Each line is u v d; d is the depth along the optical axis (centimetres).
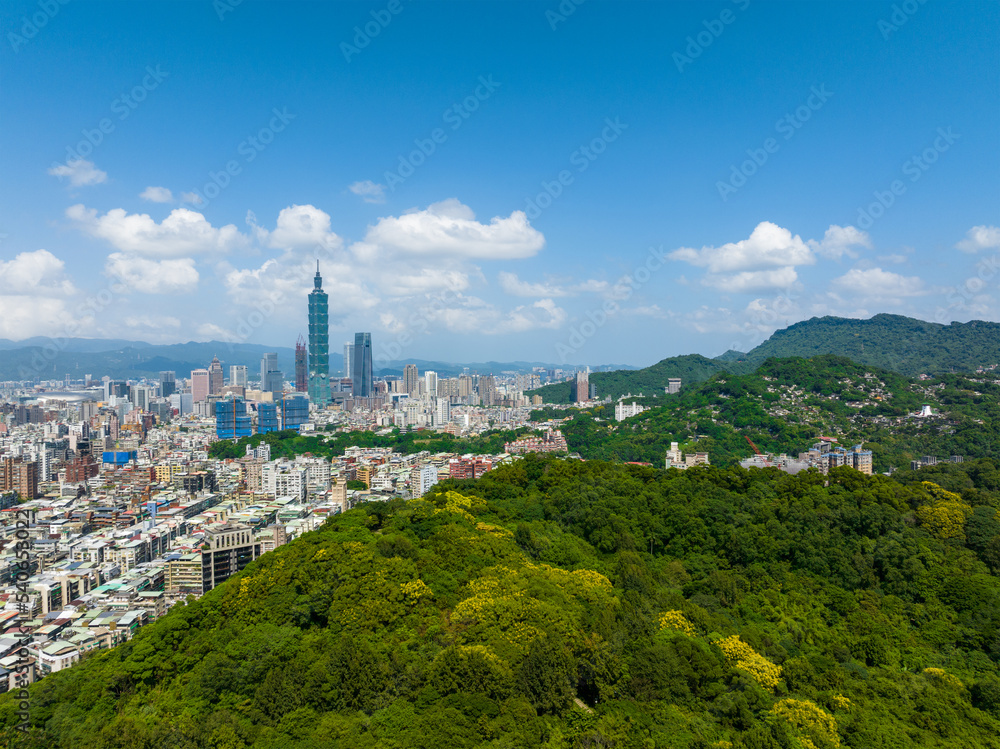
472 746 8069
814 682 10594
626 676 9788
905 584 13488
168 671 10725
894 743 9156
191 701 9819
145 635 11538
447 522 15250
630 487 17788
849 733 9406
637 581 12888
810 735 9094
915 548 14150
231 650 10506
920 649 11912
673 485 17600
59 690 10625
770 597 13162
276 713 9112
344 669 9400
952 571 13675
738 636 11338
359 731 8550
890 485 17175
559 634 10056
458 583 11975
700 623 11725
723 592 13150
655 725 8988
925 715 9819
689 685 9981
